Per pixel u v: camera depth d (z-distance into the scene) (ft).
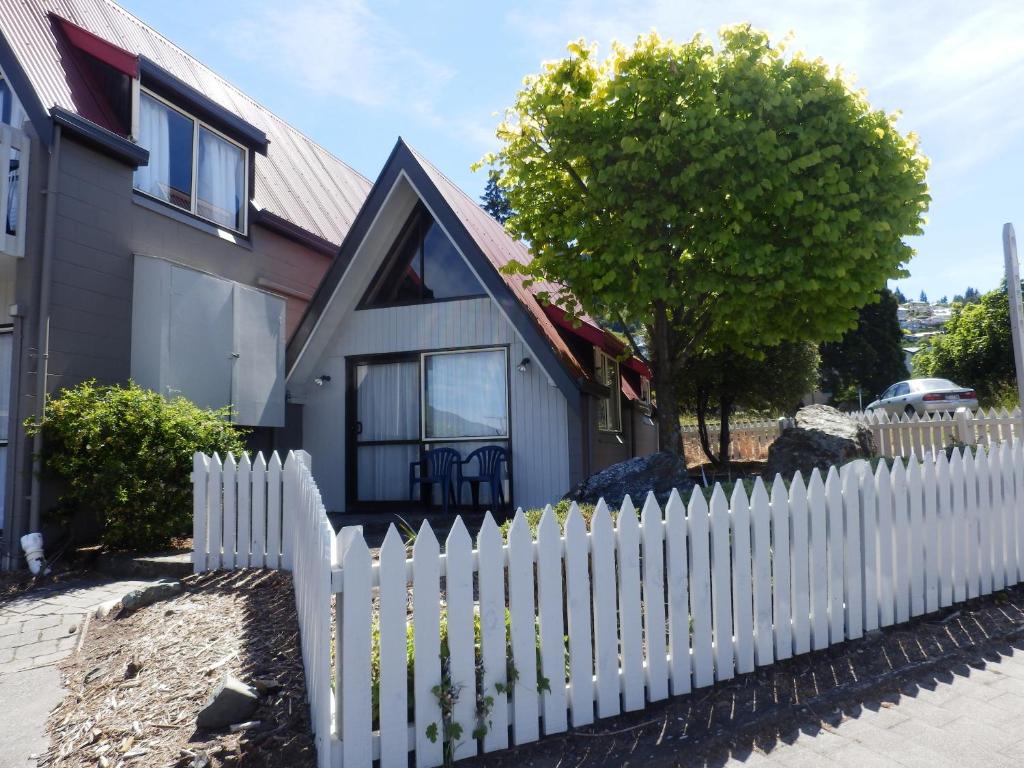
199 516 21.03
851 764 10.28
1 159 24.58
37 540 23.31
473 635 10.40
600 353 40.14
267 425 33.65
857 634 14.73
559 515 18.89
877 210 29.09
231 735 10.48
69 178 26.84
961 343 91.56
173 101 33.12
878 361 111.34
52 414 24.36
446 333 33.86
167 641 14.61
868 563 15.08
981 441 37.76
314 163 51.16
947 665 13.94
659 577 12.25
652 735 11.18
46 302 25.29
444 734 10.10
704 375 51.57
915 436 40.45
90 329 27.27
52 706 12.94
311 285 42.91
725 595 12.96
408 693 10.38
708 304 31.37
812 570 14.15
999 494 18.28
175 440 24.13
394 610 9.90
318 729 9.84
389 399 35.12
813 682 13.02
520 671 10.76
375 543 24.89
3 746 11.47
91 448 23.24
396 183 32.19
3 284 26.35
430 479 31.50
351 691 9.60
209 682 12.24
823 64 29.37
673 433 33.60
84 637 16.40
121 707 11.99
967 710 12.00
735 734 11.12
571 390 29.63
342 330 35.63
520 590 10.86
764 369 50.90
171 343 28.91
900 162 28.48
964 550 17.16
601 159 29.89
